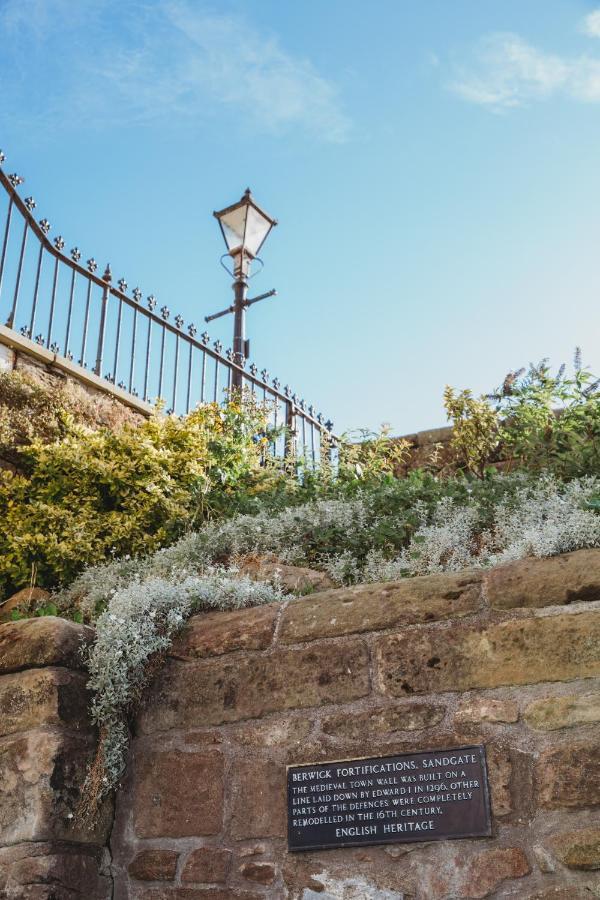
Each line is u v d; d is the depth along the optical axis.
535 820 3.19
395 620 3.75
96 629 4.12
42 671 3.88
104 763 3.82
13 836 3.59
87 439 6.53
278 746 3.72
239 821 3.66
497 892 3.14
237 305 9.16
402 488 6.10
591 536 3.73
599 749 3.18
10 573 5.89
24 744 3.74
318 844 3.48
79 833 3.69
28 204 7.07
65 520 6.06
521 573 3.66
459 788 3.35
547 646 3.43
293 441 8.61
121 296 7.68
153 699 4.03
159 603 4.21
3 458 6.45
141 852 3.77
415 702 3.56
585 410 6.68
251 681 3.89
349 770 3.56
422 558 5.27
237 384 8.59
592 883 3.02
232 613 4.18
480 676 3.50
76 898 3.58
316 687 3.76
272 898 3.48
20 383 6.64
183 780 3.83
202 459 6.98
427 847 3.32
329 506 5.89
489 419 6.83
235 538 5.78
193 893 3.61
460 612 3.65
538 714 3.33
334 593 4.04
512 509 5.49
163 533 6.17
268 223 9.51
